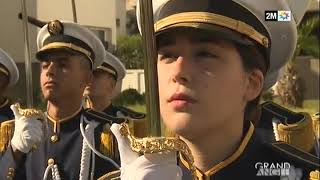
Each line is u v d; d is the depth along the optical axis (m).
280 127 1.70
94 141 1.96
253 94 1.06
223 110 0.99
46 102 2.09
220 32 0.97
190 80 0.96
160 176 0.95
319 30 15.20
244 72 1.03
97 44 2.17
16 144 1.88
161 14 1.05
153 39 0.93
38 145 1.90
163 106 0.98
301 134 1.72
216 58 0.98
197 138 1.00
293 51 1.21
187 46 0.97
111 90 3.17
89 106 3.08
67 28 2.08
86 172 1.92
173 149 0.96
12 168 1.88
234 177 1.07
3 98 2.87
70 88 2.01
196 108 0.96
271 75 1.27
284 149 1.17
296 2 1.24
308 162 1.16
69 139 1.98
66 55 2.01
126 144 1.01
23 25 1.85
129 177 0.97
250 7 1.04
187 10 1.00
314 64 15.78
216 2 1.00
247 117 1.12
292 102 12.70
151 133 0.96
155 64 0.94
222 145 1.05
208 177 1.07
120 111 3.07
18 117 1.89
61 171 1.93
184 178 1.05
